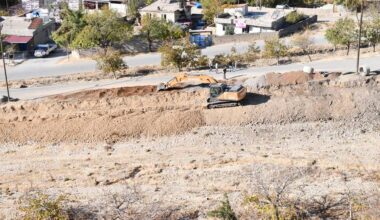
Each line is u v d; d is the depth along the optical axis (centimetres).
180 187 3781
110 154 4303
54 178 3984
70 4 9688
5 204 3659
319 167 3912
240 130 4522
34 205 3356
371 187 3603
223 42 7544
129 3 9094
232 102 4691
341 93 4788
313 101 4709
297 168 3884
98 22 7181
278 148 4234
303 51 6706
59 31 7575
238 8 8388
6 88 5875
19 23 7931
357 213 3288
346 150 4150
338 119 4594
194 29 8544
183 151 4275
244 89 4753
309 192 3588
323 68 5691
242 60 6300
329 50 6681
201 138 4450
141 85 5506
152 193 3722
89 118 4697
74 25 7450
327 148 4197
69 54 7538
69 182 3919
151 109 4772
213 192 3681
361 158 4012
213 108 4719
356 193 3531
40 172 4091
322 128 4494
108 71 6125
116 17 7450
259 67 6031
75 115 4738
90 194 3738
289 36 7644
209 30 8381
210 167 3994
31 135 4612
